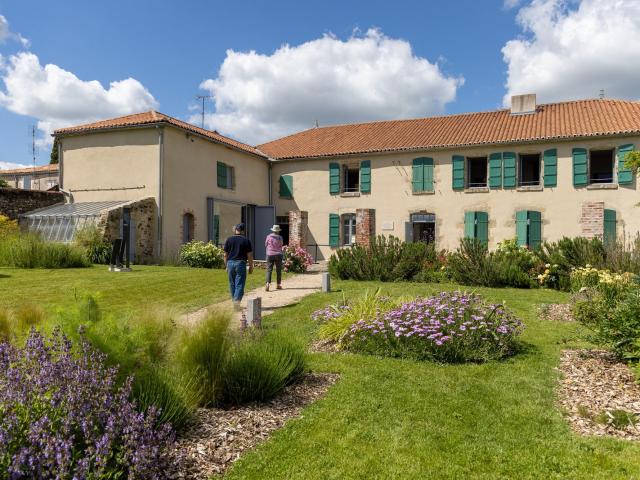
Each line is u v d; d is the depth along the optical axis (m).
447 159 21.06
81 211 17.30
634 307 5.46
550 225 19.20
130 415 2.88
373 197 22.41
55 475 2.37
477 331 5.86
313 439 3.57
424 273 13.34
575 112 20.97
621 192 18.08
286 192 24.36
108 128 18.33
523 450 3.42
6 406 2.60
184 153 18.83
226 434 3.62
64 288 9.73
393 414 4.05
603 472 3.11
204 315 4.72
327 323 7.11
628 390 4.59
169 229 17.94
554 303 9.42
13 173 34.22
